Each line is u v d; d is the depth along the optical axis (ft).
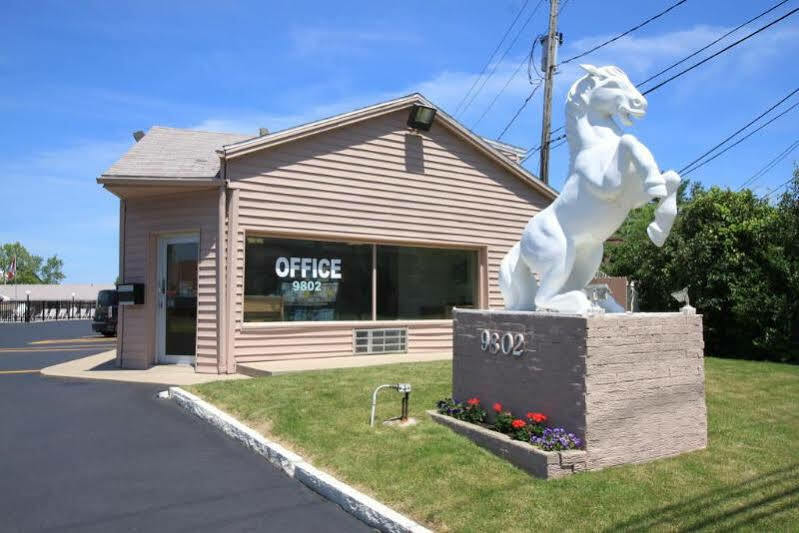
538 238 19.33
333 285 37.42
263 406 23.24
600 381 16.44
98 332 81.46
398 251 40.40
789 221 38.86
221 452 20.10
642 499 14.49
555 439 16.44
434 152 41.19
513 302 21.61
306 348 35.81
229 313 32.99
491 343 19.98
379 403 23.17
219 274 33.04
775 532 12.87
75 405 26.55
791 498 14.61
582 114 19.20
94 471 18.15
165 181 32.58
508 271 21.68
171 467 18.57
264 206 34.42
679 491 15.01
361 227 37.88
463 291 43.11
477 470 16.33
